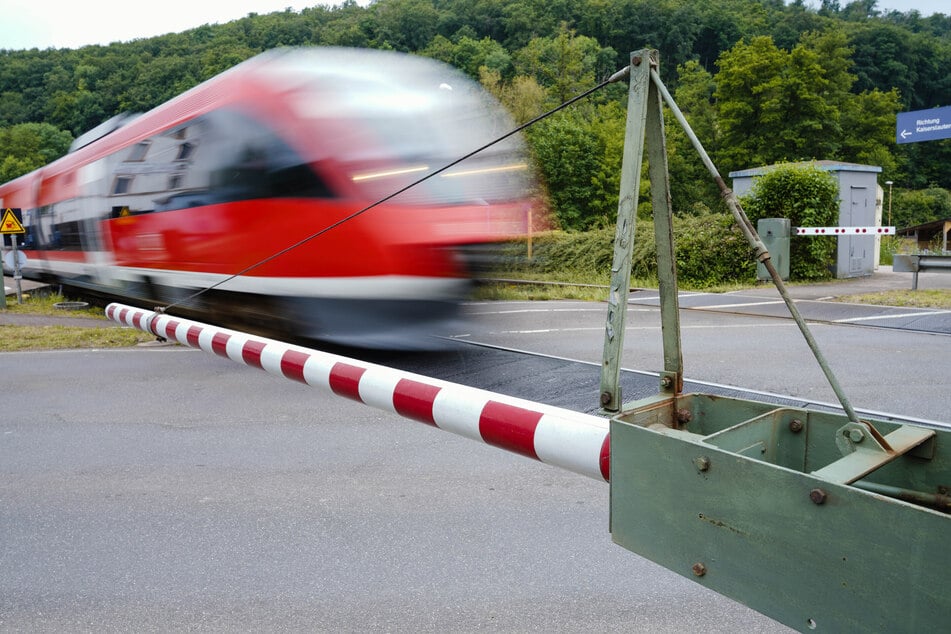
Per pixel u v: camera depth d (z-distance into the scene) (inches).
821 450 73.9
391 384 118.4
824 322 371.9
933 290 495.8
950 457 65.6
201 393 264.8
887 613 49.6
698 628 105.2
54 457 192.2
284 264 297.3
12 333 414.6
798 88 2172.7
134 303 486.3
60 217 616.4
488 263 302.4
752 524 58.7
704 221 661.3
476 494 159.6
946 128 465.1
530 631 105.1
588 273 738.2
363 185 280.8
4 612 112.9
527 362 291.0
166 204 390.9
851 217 638.5
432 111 303.7
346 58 314.3
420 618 109.1
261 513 151.2
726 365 271.7
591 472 81.4
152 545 136.6
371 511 151.1
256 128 311.9
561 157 1626.5
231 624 108.3
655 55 77.1
